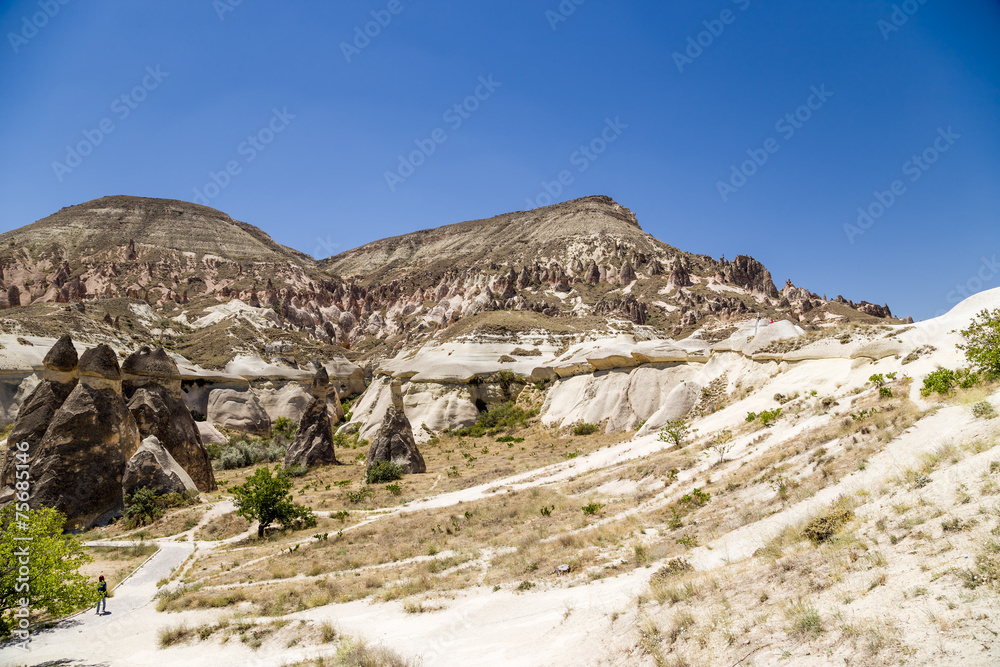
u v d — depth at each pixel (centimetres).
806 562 914
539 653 1017
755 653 720
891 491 1043
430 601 1521
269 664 1281
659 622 919
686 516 1836
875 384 2602
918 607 657
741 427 3098
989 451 968
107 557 2619
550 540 1961
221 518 3181
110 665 1371
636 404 5466
